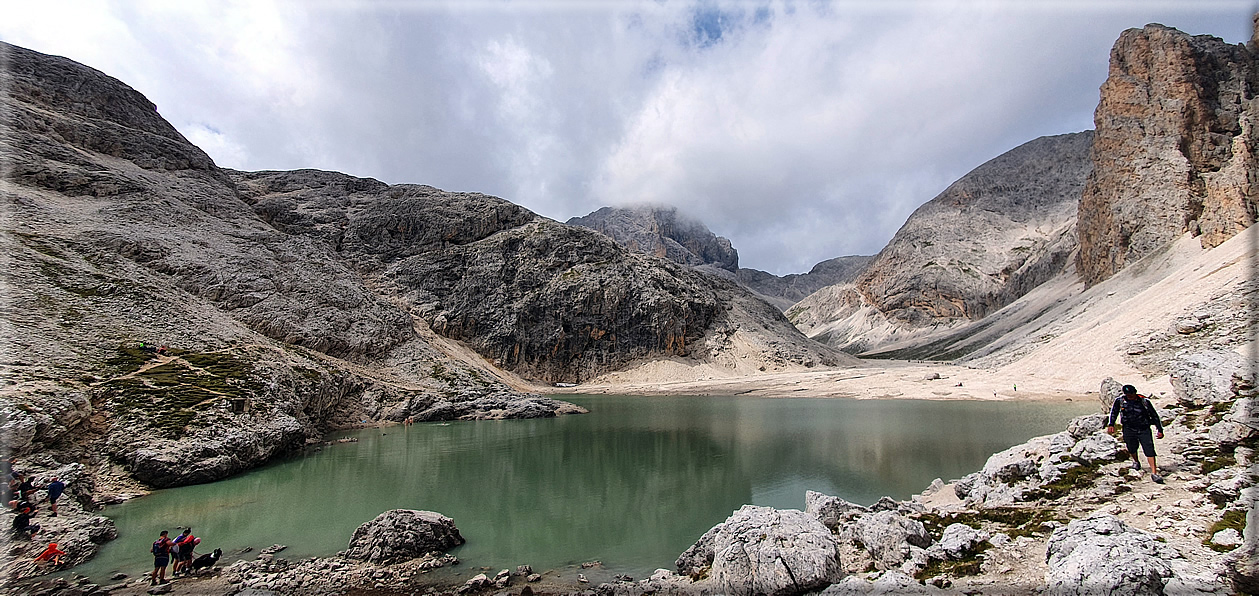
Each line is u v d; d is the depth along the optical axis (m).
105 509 23.20
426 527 18.22
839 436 40.47
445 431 46.91
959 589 9.20
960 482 18.45
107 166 68.00
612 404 73.44
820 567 10.60
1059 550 9.36
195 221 67.19
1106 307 94.12
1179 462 13.39
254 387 37.12
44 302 36.12
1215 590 7.16
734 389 89.88
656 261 135.62
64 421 25.42
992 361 98.44
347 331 63.31
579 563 17.20
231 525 21.27
